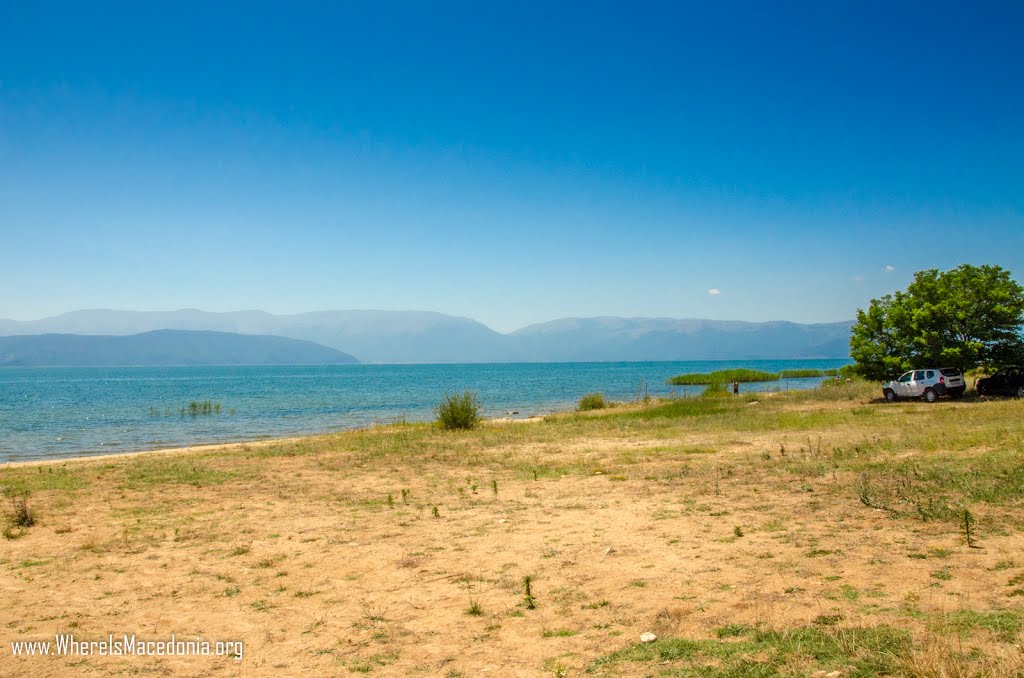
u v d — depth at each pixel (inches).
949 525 310.8
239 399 2488.9
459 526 384.2
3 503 496.4
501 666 193.2
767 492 427.5
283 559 328.5
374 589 276.7
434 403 2183.8
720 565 278.8
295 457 775.1
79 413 1833.2
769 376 2994.6
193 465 713.0
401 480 574.9
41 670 202.1
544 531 361.1
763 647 185.2
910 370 1184.8
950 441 584.1
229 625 240.1
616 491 470.3
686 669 175.9
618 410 1387.8
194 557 336.2
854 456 541.6
